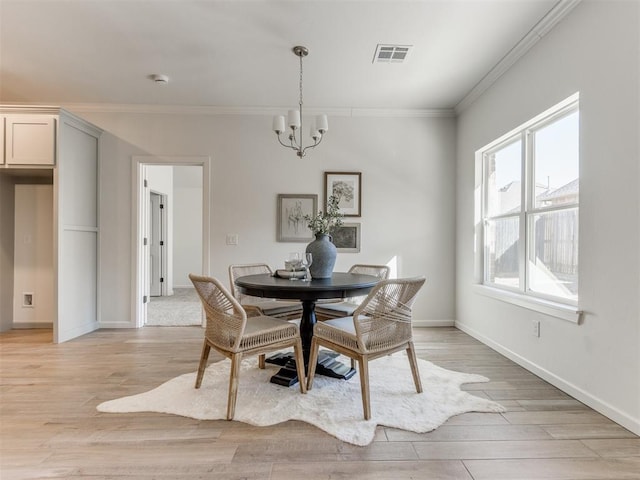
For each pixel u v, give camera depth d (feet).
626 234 6.00
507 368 8.87
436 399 7.00
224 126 13.05
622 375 6.06
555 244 8.34
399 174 13.34
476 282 11.76
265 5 7.37
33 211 12.52
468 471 4.92
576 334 7.13
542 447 5.48
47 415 6.41
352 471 4.92
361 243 13.24
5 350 10.19
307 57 9.46
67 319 11.21
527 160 9.34
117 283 12.85
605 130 6.43
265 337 6.76
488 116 10.89
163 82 10.98
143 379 8.06
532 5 7.32
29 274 12.56
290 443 5.55
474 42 8.71
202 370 7.44
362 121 13.26
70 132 11.28
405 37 8.50
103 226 12.78
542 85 8.27
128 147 12.84
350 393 7.25
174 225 25.93
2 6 7.38
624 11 6.02
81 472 4.87
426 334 12.16
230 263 13.02
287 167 13.16
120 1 7.25
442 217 13.42
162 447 5.45
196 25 8.08
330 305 9.27
